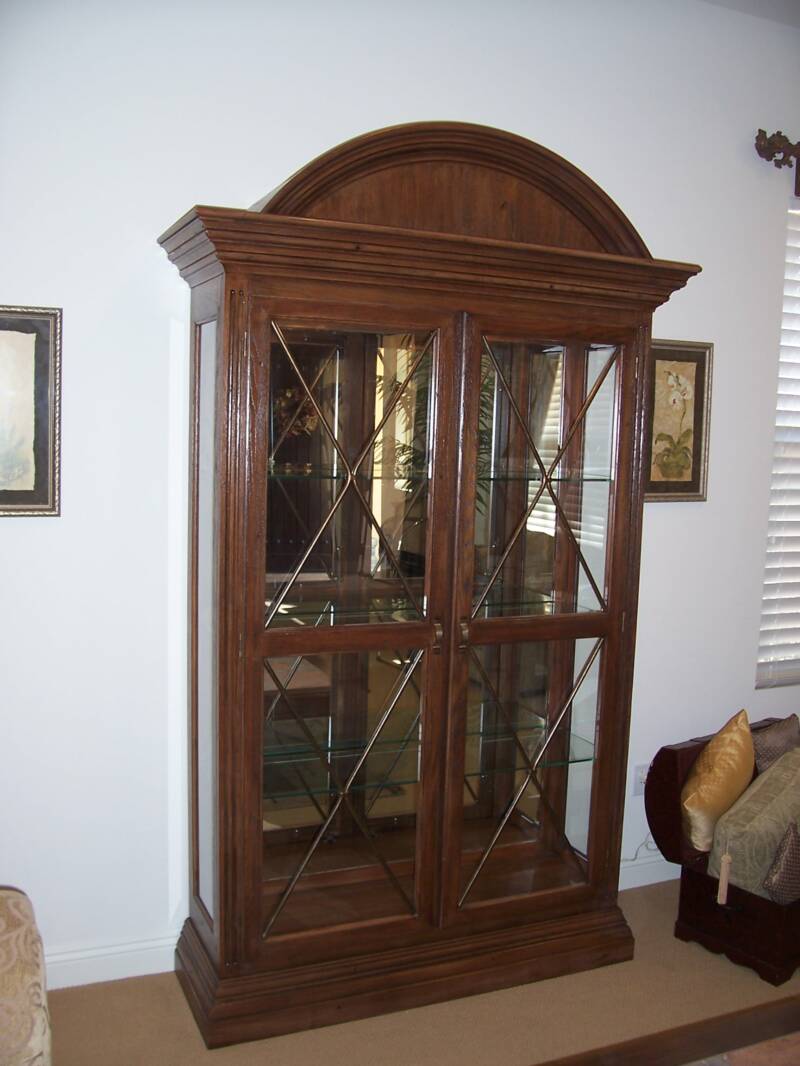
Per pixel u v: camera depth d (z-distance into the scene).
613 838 2.63
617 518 2.51
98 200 2.30
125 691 2.46
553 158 2.28
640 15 2.90
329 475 2.19
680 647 3.22
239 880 2.21
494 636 2.39
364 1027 2.33
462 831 2.46
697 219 3.07
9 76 2.19
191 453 2.37
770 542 3.40
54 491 2.32
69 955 2.47
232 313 2.04
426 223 2.22
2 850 2.39
